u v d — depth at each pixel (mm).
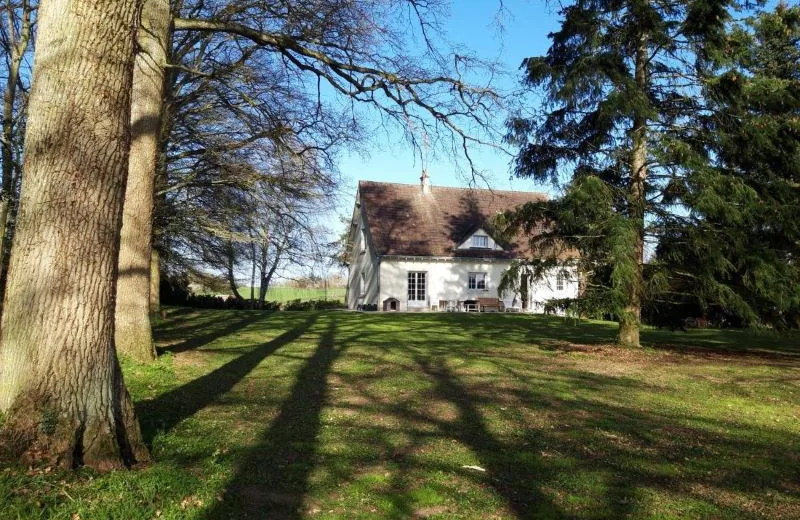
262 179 17000
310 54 9820
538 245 15516
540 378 10469
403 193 38281
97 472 4270
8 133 13352
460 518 4203
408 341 16188
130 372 9289
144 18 10055
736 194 12906
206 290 42562
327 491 4625
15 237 4535
